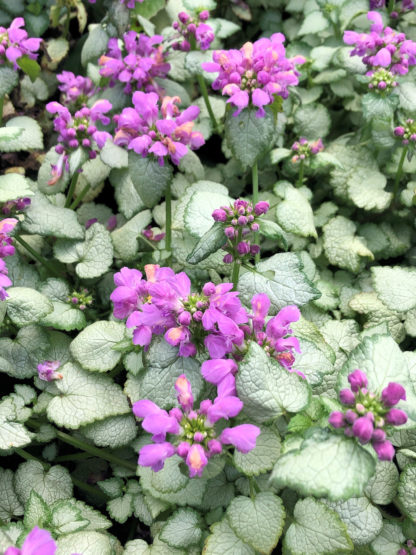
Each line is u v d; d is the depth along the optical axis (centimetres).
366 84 41
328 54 43
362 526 25
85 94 42
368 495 26
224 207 27
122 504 30
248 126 31
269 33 50
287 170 41
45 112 47
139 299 26
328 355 29
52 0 48
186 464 23
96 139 33
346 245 38
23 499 29
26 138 38
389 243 39
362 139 41
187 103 41
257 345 23
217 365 23
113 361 31
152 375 25
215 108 44
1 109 39
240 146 31
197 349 25
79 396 30
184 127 29
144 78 39
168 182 30
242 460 24
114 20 41
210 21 42
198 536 26
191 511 27
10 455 34
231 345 24
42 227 35
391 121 38
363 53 36
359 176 40
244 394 23
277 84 29
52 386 31
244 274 28
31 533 20
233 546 25
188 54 39
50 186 35
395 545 26
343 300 36
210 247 27
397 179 39
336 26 44
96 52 42
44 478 30
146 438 31
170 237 33
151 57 40
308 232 34
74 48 50
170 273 27
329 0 44
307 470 20
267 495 25
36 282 35
